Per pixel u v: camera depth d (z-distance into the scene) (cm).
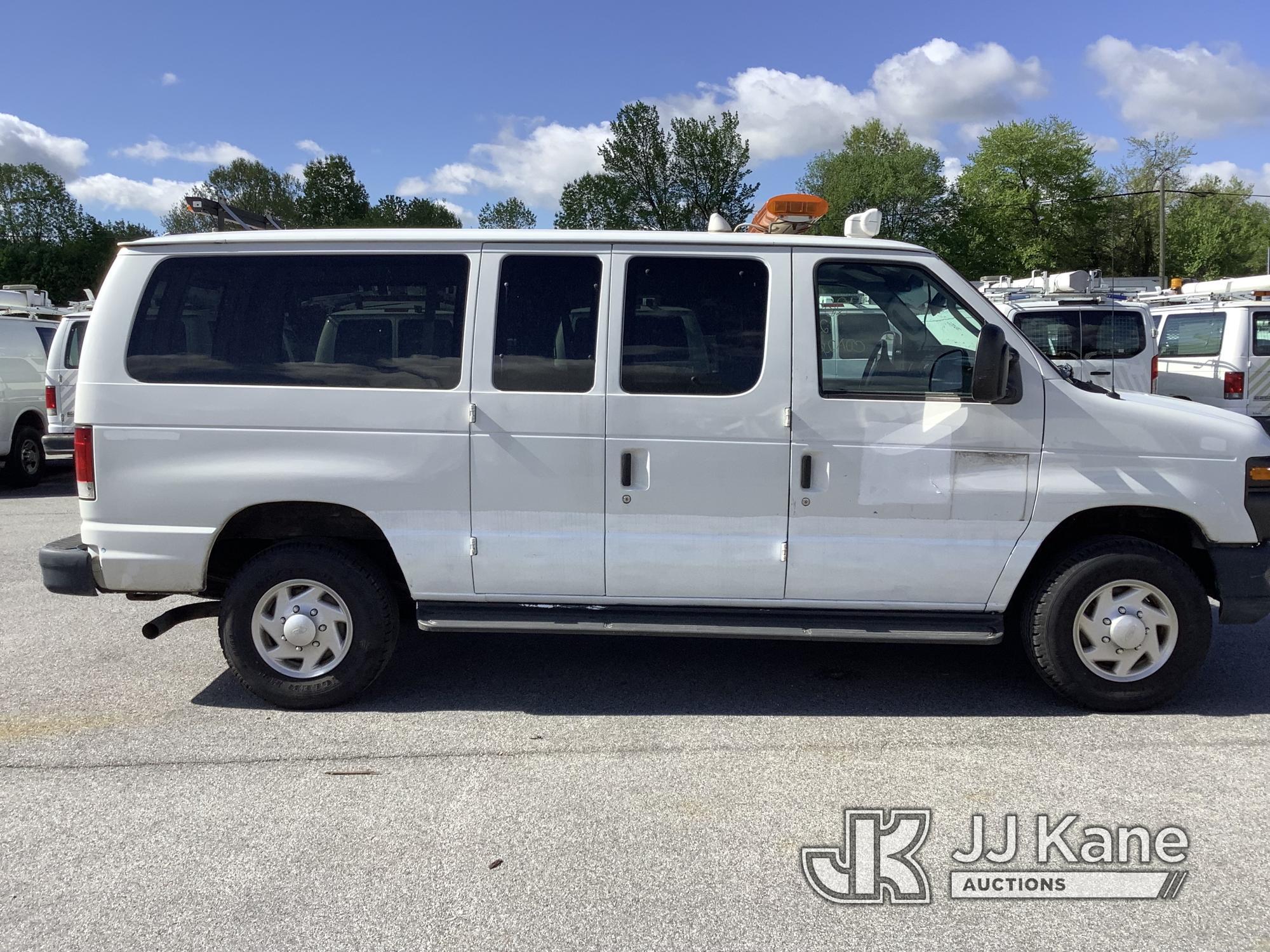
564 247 423
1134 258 5409
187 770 382
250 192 7712
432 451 422
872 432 415
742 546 422
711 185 5534
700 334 420
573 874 305
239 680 441
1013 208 5341
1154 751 395
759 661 511
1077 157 5206
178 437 424
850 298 421
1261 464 419
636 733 416
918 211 5528
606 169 5603
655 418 417
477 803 353
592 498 422
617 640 547
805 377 416
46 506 1078
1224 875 303
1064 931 276
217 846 323
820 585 425
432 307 424
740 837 328
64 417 1120
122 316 426
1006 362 390
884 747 400
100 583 434
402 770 381
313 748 402
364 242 426
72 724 428
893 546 420
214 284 428
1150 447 416
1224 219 5231
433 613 432
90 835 331
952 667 500
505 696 461
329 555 433
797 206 459
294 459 424
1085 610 427
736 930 276
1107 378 1020
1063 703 448
